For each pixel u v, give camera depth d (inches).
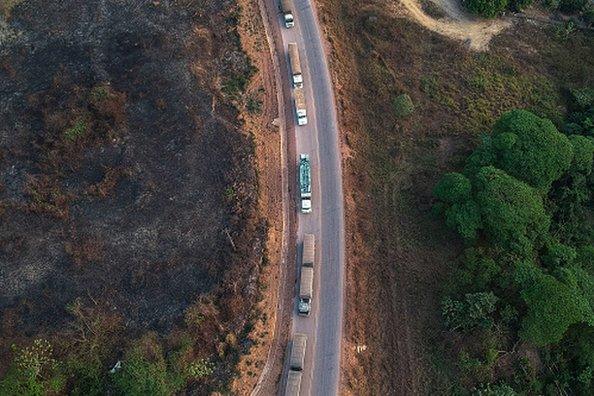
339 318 2346.2
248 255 2380.7
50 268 2338.8
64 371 2089.1
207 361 2174.0
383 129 2883.9
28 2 3149.6
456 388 2295.8
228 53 2950.3
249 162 2603.3
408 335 2374.5
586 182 2851.9
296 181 2662.4
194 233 2423.7
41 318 2219.5
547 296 2283.5
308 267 2395.4
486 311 2320.4
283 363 2251.5
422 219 2635.3
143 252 2377.0
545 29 3361.2
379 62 3073.3
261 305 2322.8
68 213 2464.3
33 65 2918.3
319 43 3053.6
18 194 2503.7
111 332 2192.4
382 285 2469.2
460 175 2541.8
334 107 2859.3
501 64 3174.2
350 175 2694.4
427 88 3019.2
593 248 2687.0
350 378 2231.8
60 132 2632.9
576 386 2442.2
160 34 2940.5
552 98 3127.5
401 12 3284.9
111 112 2679.6
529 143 2586.1
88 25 3046.3
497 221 2418.8
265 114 2817.4
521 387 2359.7
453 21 3302.2
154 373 2042.3
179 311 2237.9
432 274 2491.4
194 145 2630.4
